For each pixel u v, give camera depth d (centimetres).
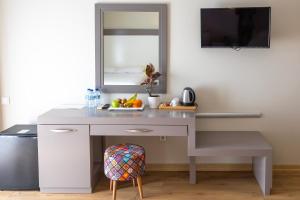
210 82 376
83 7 371
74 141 319
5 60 379
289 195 322
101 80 377
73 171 323
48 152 321
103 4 368
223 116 378
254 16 346
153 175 375
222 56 372
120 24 371
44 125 318
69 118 316
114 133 317
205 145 328
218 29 353
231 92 376
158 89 376
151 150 385
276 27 366
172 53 373
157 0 368
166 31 370
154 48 373
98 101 375
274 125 379
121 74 377
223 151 320
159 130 316
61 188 328
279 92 374
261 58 371
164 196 322
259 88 374
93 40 375
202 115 378
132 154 301
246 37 350
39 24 374
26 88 381
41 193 329
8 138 325
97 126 317
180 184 350
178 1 367
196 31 370
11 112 385
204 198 317
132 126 316
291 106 375
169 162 385
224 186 345
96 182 351
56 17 373
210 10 351
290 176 371
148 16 369
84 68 379
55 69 379
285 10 364
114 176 299
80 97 382
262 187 329
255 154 319
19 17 373
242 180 360
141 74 376
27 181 331
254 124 380
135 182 347
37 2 371
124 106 356
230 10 349
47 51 377
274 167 381
